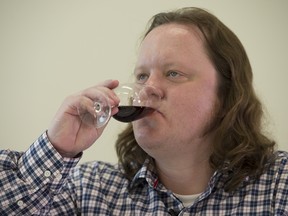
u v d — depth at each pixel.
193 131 1.23
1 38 2.46
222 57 1.32
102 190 1.41
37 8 2.46
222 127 1.29
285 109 2.16
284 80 2.17
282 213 1.22
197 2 2.30
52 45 2.44
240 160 1.31
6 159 1.24
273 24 2.20
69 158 1.22
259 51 2.21
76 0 2.43
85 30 2.42
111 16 2.39
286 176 1.28
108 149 2.32
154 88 1.17
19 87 2.46
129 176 1.43
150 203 1.33
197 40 1.29
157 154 1.24
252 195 1.27
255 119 1.37
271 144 1.36
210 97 1.27
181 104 1.21
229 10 2.26
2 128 2.46
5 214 1.22
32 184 1.21
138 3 2.37
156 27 1.33
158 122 1.19
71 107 1.20
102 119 1.12
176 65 1.23
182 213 1.28
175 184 1.33
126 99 1.14
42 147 1.21
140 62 1.28
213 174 1.29
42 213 1.24
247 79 1.39
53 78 2.43
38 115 2.44
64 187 1.40
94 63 2.40
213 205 1.27
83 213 1.38
